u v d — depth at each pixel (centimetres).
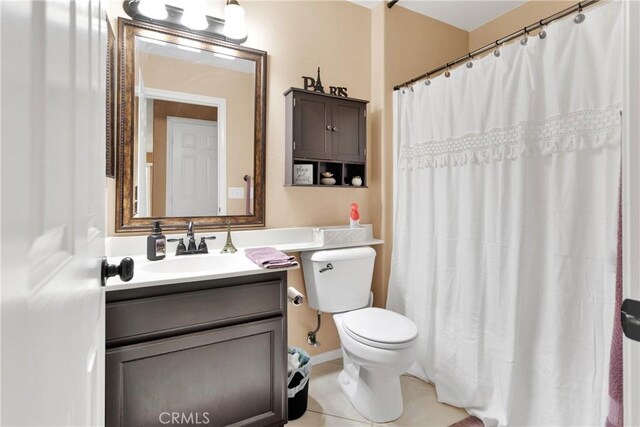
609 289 115
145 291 113
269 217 191
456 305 168
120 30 149
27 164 31
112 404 107
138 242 153
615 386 78
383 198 215
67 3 44
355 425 153
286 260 142
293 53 197
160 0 153
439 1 216
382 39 215
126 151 152
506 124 145
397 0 210
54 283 40
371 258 193
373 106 224
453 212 171
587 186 122
